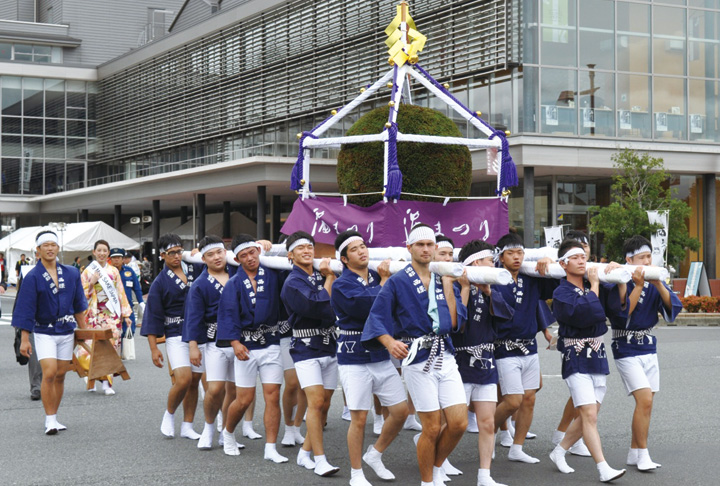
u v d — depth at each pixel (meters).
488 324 6.75
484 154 25.52
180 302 8.61
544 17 25.31
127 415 9.75
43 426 9.10
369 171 10.90
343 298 6.59
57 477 6.96
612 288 7.07
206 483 6.78
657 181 22.78
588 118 25.78
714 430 8.59
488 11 25.28
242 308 7.53
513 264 7.18
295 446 8.24
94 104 48.88
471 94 26.25
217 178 31.25
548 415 9.61
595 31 25.92
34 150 47.94
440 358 6.19
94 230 30.77
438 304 6.19
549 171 26.38
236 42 35.41
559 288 6.92
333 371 7.37
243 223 38.28
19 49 50.84
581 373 6.87
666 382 11.73
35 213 48.47
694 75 27.25
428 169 10.79
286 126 32.75
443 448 6.39
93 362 9.37
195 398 8.62
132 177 44.19
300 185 11.23
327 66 30.38
